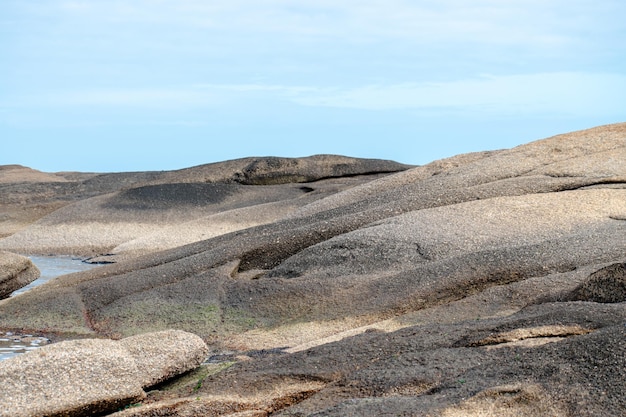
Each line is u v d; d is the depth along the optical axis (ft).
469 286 50.14
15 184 163.53
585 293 41.04
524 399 26.48
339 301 52.54
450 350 32.60
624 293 39.24
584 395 26.07
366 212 68.39
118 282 63.10
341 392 30.55
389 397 28.45
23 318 59.21
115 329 55.21
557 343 29.68
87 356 34.76
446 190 72.02
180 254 71.31
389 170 143.64
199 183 133.28
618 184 68.85
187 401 31.42
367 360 33.96
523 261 50.85
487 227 59.88
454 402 26.86
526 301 45.16
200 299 57.21
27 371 33.40
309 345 43.98
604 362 27.25
